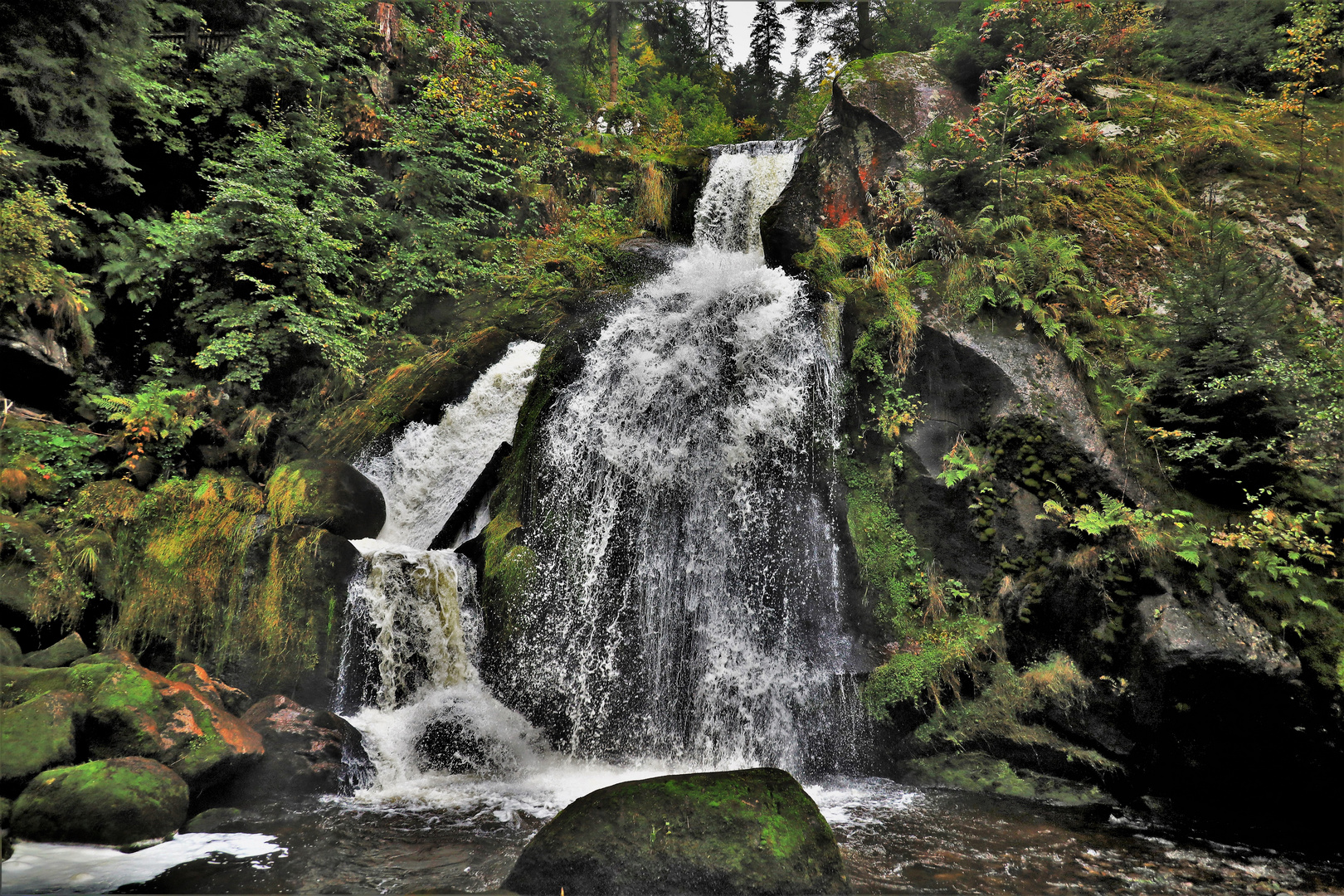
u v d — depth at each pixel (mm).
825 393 7902
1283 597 5828
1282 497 6090
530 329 10742
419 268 11977
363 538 8625
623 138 16391
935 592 7137
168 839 5117
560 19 19781
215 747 5730
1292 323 7145
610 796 4668
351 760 6473
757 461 7879
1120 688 6152
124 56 9414
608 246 12828
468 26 16172
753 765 7039
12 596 6609
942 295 7793
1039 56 9508
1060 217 8344
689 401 8398
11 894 4145
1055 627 6680
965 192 8836
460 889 4391
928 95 10016
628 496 8086
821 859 4441
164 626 7168
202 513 7781
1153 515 6312
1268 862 5086
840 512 7523
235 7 11945
